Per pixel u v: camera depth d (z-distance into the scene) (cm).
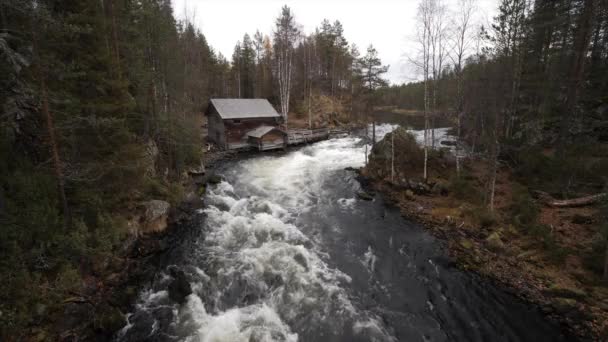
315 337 754
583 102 1706
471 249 1130
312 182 1930
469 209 1366
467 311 852
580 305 814
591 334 743
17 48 707
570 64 1730
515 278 962
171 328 756
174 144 1689
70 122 840
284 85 3609
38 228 723
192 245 1157
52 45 801
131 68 1319
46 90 779
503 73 1416
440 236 1258
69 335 675
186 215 1390
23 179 745
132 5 1509
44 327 655
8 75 694
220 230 1278
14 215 699
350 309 853
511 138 1780
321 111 4306
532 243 1077
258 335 745
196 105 2491
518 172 1571
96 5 1029
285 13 3434
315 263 1070
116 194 1074
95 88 1013
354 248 1188
